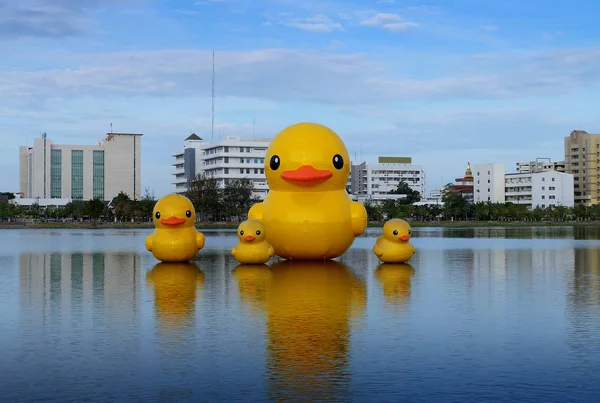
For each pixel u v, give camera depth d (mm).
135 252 40469
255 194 129750
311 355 12508
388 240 31359
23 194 177750
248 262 30078
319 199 29984
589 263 32000
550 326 15336
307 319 16141
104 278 25375
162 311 17406
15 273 27469
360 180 172000
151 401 9922
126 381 10898
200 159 143500
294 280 24391
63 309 17844
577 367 11742
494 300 19375
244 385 10672
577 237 62219
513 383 10797
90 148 166000
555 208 129125
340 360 12164
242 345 13312
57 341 13773
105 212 118312
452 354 12625
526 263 32094
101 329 14992
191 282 23859
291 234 29875
